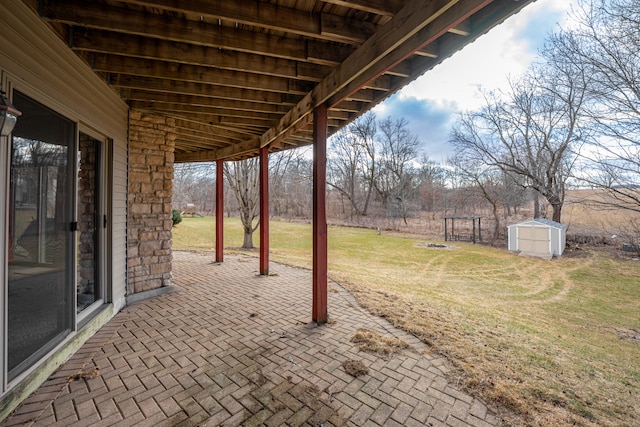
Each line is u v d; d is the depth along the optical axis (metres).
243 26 2.38
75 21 2.07
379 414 1.86
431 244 15.05
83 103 2.71
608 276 8.92
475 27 1.99
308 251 11.44
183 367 2.37
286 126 4.10
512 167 14.80
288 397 2.01
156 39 2.54
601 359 3.27
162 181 4.32
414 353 2.67
